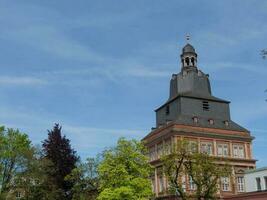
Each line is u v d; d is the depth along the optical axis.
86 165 64.12
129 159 59.62
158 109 86.06
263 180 72.75
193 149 59.31
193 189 68.81
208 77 85.62
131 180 58.16
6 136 62.91
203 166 52.34
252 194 67.62
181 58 86.19
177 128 75.00
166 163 52.69
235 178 76.06
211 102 81.25
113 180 58.25
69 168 69.62
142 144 61.78
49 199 63.16
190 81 82.81
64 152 70.75
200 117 78.88
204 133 76.56
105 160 59.72
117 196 56.06
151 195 60.16
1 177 60.62
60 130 73.00
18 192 61.88
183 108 78.88
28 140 64.94
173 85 84.38
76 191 63.78
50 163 64.81
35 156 63.59
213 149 76.62
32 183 62.47
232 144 78.56
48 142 71.38
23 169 61.94
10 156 61.28
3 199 58.16
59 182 67.94
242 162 77.62
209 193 53.12
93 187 63.31
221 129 78.31
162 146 77.75
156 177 76.88
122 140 60.34
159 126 82.94
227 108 82.50
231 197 71.38
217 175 53.19
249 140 80.00
